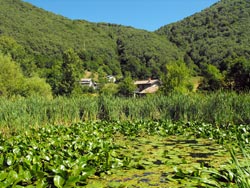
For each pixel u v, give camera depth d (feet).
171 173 16.08
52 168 14.89
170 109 43.68
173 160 18.97
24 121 35.76
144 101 47.70
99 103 47.88
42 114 40.98
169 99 45.06
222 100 38.27
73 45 302.86
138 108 45.98
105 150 20.07
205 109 39.78
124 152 21.77
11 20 289.74
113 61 309.63
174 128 33.63
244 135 27.02
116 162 17.46
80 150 20.95
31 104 40.93
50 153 19.21
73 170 14.53
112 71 295.69
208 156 20.42
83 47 308.60
